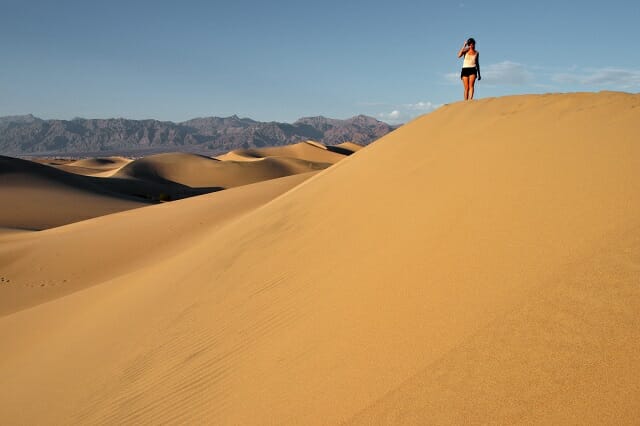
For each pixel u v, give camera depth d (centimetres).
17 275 1834
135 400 436
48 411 543
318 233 640
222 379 376
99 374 577
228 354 416
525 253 313
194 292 700
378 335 303
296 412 270
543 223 343
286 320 415
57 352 812
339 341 323
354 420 235
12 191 5094
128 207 5203
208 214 2127
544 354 217
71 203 4888
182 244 1755
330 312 377
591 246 284
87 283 1670
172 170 12469
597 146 439
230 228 1232
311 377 299
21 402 622
